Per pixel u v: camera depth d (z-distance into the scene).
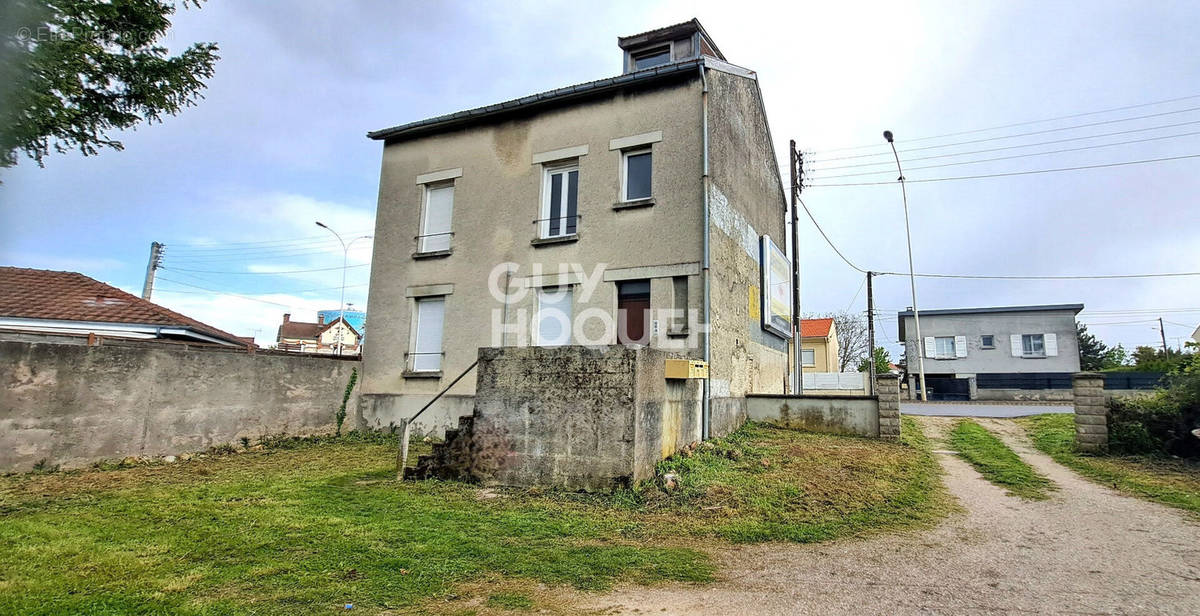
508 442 7.41
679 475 7.40
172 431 9.55
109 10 6.52
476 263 12.96
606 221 11.71
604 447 6.93
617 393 6.98
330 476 8.12
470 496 6.79
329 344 57.47
